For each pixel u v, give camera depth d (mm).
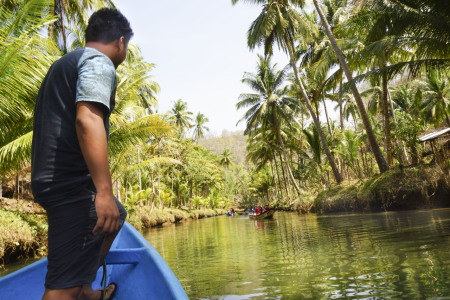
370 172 25703
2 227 8883
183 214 39594
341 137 29562
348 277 4504
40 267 1933
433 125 33062
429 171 16641
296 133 36344
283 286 4414
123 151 13961
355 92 18047
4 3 10820
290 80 31562
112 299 1803
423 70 13133
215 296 4238
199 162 48406
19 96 7645
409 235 7535
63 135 1173
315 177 29531
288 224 15898
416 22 12242
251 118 32188
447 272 4109
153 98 28828
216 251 8570
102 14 1392
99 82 1154
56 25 15328
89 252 1182
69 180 1170
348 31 17234
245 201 85688
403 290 3650
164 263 1604
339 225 12086
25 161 9211
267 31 22953
